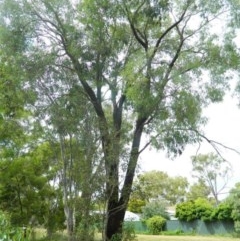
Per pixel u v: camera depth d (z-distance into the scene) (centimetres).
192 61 1655
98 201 1552
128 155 1595
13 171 2016
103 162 1561
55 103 1705
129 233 1664
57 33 1708
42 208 2109
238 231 4100
